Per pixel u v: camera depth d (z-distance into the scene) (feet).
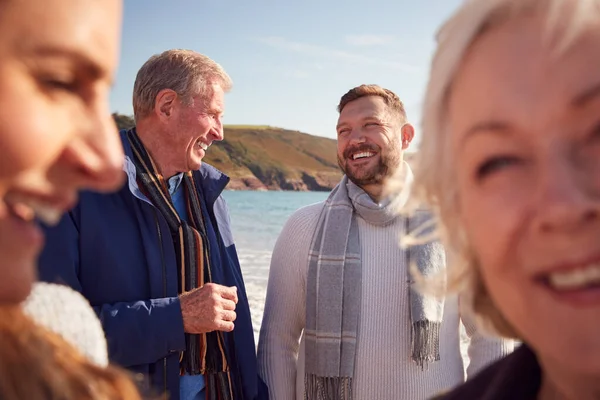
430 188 2.63
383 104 9.70
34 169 2.00
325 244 9.41
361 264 9.22
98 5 2.08
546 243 1.86
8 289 2.11
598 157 1.84
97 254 7.53
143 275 7.84
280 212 115.14
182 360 8.16
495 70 1.99
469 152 2.13
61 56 1.96
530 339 2.07
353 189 9.80
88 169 2.13
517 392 2.70
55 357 2.33
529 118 1.88
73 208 7.51
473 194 2.14
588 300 1.84
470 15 2.09
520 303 2.03
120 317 7.36
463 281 2.77
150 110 8.71
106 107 2.23
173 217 8.48
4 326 2.19
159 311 7.63
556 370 2.13
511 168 2.00
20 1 1.88
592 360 1.84
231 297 8.25
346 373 8.81
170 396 7.84
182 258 8.40
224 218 9.59
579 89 1.80
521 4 1.96
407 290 8.96
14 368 2.12
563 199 1.78
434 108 2.42
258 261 52.06
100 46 2.07
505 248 2.01
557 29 1.83
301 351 9.51
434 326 8.69
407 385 8.76
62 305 3.23
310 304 9.27
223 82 9.25
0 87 1.88
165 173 8.79
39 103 1.96
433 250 9.14
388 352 8.84
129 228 7.88
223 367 8.53
